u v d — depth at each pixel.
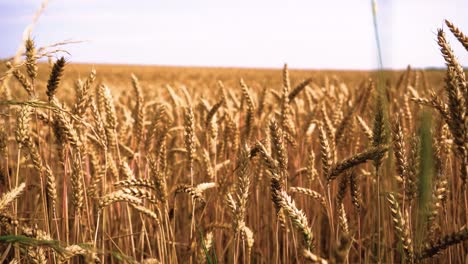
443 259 3.94
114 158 4.59
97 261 2.72
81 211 3.30
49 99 3.09
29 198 4.96
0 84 2.20
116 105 7.87
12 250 3.75
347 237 1.89
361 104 6.11
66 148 3.21
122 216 4.46
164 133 4.46
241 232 3.00
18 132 2.95
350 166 2.56
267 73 71.75
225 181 3.94
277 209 2.90
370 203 5.36
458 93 2.09
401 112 4.66
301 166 5.62
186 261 3.23
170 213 3.25
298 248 3.34
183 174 5.98
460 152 2.13
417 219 2.39
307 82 4.85
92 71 3.31
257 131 5.83
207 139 5.00
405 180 2.41
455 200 4.21
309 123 5.52
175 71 78.38
